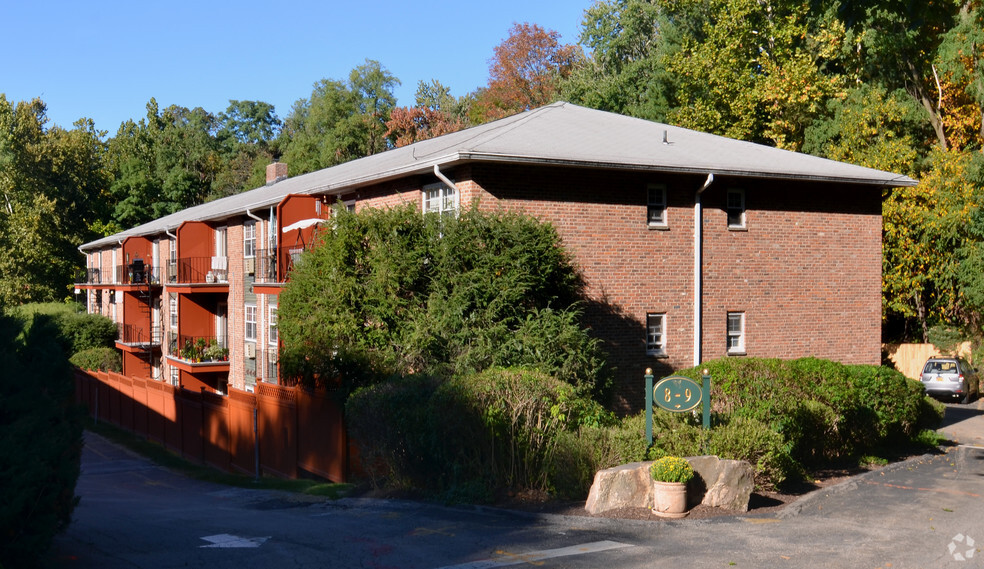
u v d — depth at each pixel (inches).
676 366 864.3
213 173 3184.1
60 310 1774.1
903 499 488.1
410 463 550.6
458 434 502.0
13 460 306.7
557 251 717.3
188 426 1001.5
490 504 483.2
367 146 2559.1
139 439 1157.1
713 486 453.1
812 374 615.5
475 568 339.6
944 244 1306.6
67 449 350.3
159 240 1609.3
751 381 573.9
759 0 1565.0
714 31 1572.3
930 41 1336.1
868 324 974.4
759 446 498.6
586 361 685.9
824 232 950.4
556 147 812.6
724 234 892.6
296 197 1002.1
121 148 2987.2
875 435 644.7
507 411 503.8
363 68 2844.5
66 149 2389.3
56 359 372.8
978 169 1232.8
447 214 701.9
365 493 578.9
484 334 648.4
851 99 1465.3
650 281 850.1
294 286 711.7
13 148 2269.9
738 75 1572.3
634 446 493.7
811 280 941.8
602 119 995.9
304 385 733.9
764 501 483.5
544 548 372.2
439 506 494.6
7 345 364.5
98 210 2458.2
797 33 1512.1
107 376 1346.0
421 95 2910.9
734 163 880.9
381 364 641.0
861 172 952.9
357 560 359.3
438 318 650.8
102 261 1987.0
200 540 418.6
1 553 309.4
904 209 1315.2
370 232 685.3
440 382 541.3
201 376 1395.2
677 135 984.9
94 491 751.1
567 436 499.8
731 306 895.1
